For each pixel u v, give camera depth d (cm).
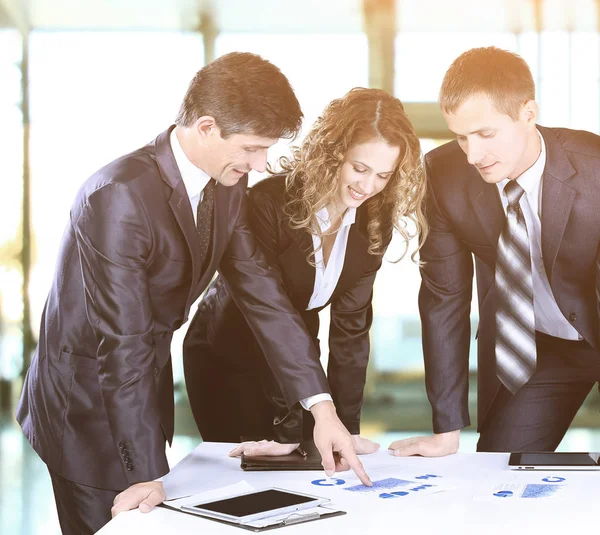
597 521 147
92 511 184
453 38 707
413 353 704
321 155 210
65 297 189
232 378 264
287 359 198
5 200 724
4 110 718
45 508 406
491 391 244
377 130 203
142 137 721
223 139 175
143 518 153
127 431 174
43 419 190
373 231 228
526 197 218
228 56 176
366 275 238
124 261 176
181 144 185
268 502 157
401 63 710
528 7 669
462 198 223
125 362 175
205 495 167
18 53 717
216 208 193
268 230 227
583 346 237
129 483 173
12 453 535
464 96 193
